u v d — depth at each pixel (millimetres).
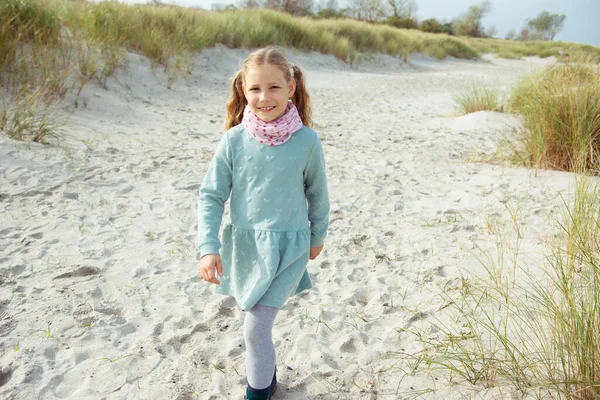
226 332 2580
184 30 11469
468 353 2174
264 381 1902
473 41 33469
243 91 2047
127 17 10336
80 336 2500
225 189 1944
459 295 2793
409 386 2135
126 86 8312
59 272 3090
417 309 2717
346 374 2258
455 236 3693
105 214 3984
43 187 4324
